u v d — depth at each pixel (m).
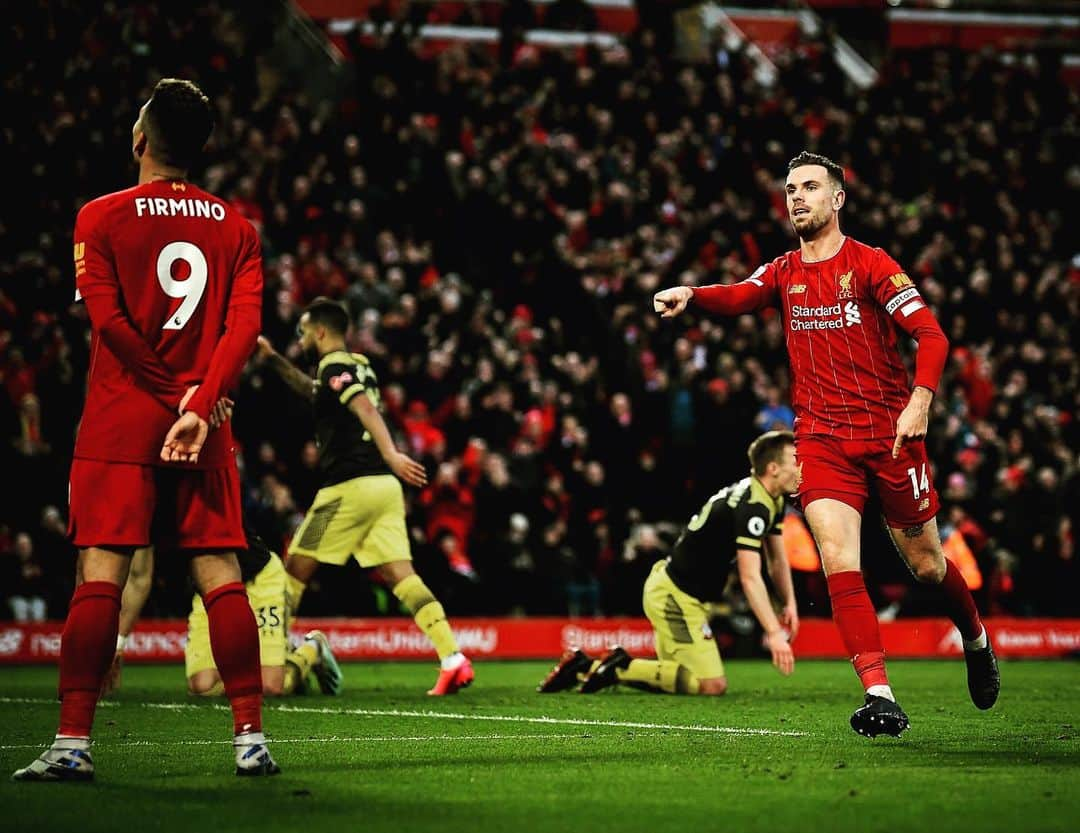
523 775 17.69
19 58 70.31
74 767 17.00
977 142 95.31
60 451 54.31
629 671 34.41
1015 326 78.31
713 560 33.72
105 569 17.48
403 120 80.56
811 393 22.27
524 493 57.12
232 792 16.09
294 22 94.69
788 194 22.45
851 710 29.25
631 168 84.31
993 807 14.93
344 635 51.81
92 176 66.50
